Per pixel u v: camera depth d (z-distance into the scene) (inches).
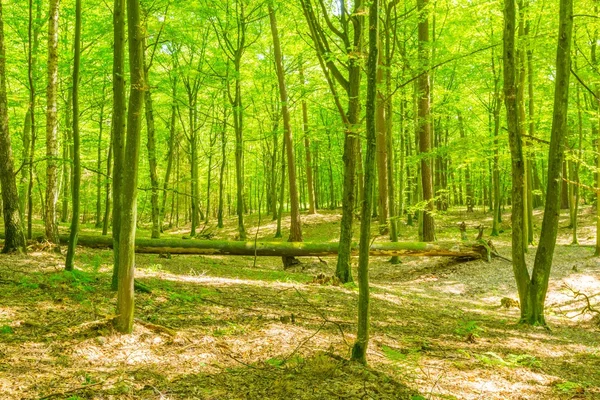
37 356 155.1
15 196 339.0
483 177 1030.4
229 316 235.5
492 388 176.2
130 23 176.9
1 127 332.2
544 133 582.2
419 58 437.7
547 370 209.0
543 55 437.1
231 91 828.6
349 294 344.8
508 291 437.1
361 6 307.4
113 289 249.9
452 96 620.1
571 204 740.0
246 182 1363.2
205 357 172.9
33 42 510.6
